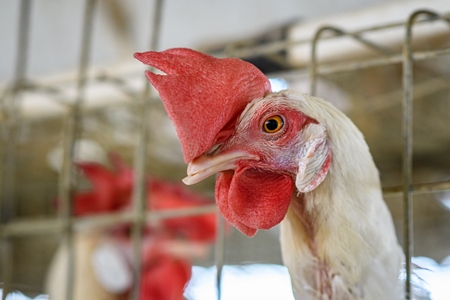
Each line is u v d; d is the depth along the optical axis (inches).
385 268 37.4
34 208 118.3
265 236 107.7
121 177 85.7
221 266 49.3
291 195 37.7
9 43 102.1
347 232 36.7
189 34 94.6
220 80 36.0
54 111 87.5
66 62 103.1
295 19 84.4
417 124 104.4
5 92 75.1
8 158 77.5
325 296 38.0
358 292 36.9
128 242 82.7
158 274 84.0
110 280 80.8
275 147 36.5
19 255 130.7
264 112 36.6
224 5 87.8
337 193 36.7
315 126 36.4
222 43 86.2
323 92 92.8
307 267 38.6
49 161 104.6
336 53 68.4
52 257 127.9
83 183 97.0
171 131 99.1
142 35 96.0
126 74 76.5
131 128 96.7
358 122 101.1
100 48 99.3
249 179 37.5
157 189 86.8
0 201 74.4
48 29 99.0
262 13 86.4
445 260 113.9
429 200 122.6
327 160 36.4
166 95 34.2
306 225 38.6
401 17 62.9
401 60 44.9
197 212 53.3
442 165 121.6
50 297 82.5
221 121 35.1
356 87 92.7
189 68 35.9
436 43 62.8
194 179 35.8
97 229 82.0
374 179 37.8
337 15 69.3
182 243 85.0
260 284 90.0
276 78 59.3
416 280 40.3
